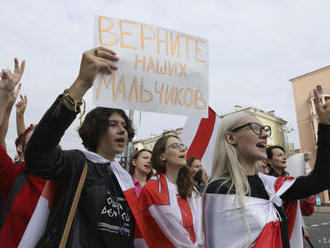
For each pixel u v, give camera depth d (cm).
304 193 150
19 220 182
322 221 1175
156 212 218
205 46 204
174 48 192
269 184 152
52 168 121
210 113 437
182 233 212
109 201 149
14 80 175
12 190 190
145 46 181
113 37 171
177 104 184
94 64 125
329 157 149
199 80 196
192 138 438
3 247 177
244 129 151
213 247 132
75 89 121
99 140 167
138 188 334
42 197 135
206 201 143
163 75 183
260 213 130
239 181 135
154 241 212
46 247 119
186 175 246
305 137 2423
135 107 169
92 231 131
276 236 129
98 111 169
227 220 130
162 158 257
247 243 122
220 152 155
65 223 123
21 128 257
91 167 145
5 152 195
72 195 130
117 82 166
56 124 115
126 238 150
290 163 313
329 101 154
